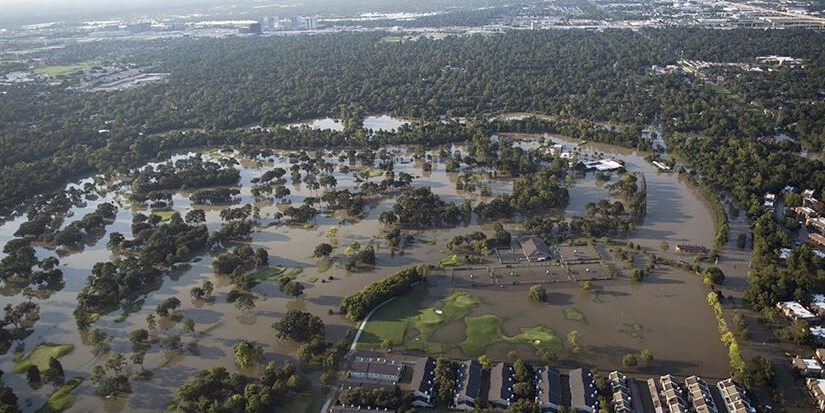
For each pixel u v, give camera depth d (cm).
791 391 19175
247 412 18200
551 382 19238
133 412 19162
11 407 18450
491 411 18038
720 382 19288
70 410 19312
